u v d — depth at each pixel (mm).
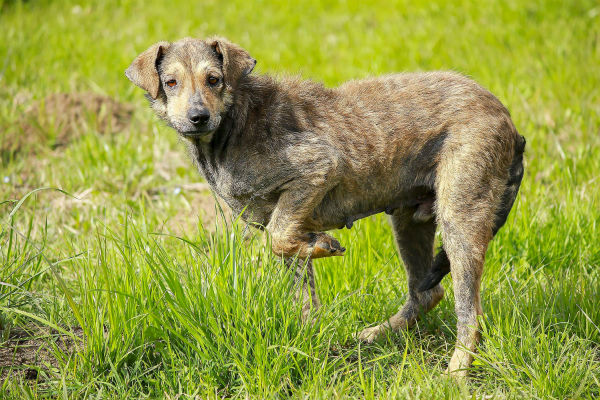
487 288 7094
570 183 9062
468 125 6367
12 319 6336
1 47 14695
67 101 11555
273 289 5770
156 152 10562
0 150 10516
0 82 12758
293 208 6234
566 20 15648
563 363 5730
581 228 8008
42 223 8734
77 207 9125
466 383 5727
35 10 18344
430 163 6547
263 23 17797
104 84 13273
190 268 6180
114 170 10125
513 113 11391
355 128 6473
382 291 7215
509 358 5879
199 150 6527
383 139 6473
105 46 15508
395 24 16625
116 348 5625
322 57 14930
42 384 5574
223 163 6410
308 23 17719
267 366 5457
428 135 6469
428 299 6973
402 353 6355
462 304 6238
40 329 5965
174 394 5422
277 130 6305
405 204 6781
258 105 6395
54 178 9930
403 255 7082
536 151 10211
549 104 11750
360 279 7125
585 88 12133
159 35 16516
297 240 6176
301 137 6297
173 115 6188
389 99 6590
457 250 6262
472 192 6281
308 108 6477
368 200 6676
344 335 6398
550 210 8414
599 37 14375
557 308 6684
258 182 6336
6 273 6547
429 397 5285
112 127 11391
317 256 6082
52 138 10922
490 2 17000
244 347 5461
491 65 13398
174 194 9414
